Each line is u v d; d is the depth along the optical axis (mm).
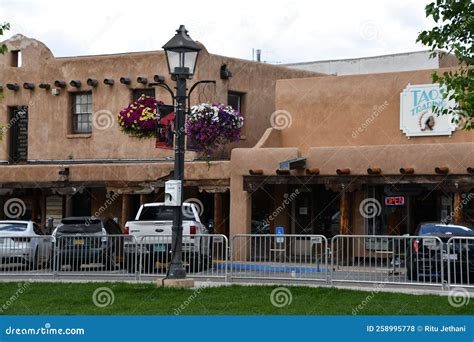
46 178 31531
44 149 33031
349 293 17297
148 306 15828
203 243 20312
